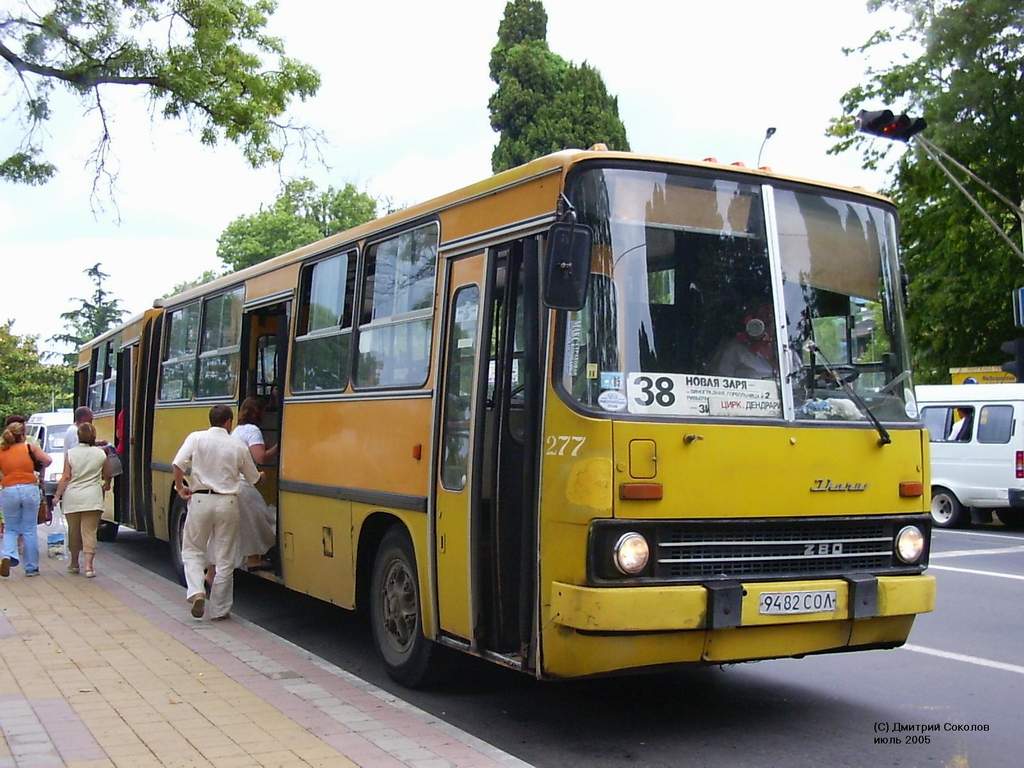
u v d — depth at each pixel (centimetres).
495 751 573
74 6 1509
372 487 809
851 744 633
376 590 809
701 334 620
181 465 991
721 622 579
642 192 624
